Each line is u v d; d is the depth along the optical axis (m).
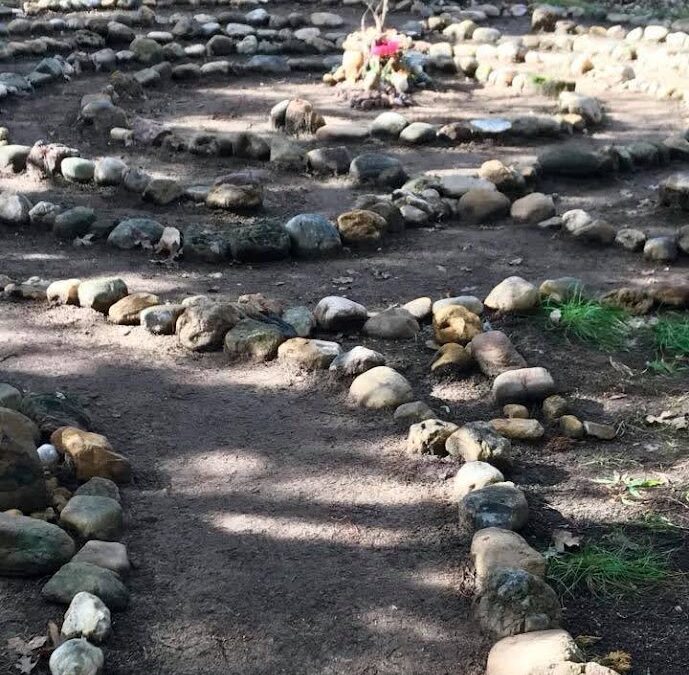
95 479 4.60
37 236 7.71
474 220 8.17
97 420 5.27
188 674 3.64
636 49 13.09
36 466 4.36
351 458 4.99
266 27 14.01
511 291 6.46
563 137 10.30
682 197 8.26
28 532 4.06
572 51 13.43
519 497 4.47
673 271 7.16
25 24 13.12
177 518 4.52
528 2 15.92
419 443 5.00
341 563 4.24
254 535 4.41
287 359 5.86
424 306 6.43
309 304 6.66
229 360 5.92
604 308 6.43
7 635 3.75
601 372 5.82
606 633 3.87
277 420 5.32
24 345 6.03
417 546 4.36
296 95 11.69
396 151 9.89
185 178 9.04
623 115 11.05
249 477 4.84
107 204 8.40
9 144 9.51
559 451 5.08
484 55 13.23
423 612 3.96
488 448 4.87
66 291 6.53
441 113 11.02
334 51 13.23
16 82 11.19
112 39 13.19
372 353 5.71
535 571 4.02
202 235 7.43
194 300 6.30
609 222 8.18
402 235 7.88
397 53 11.55
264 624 3.89
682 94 11.50
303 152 9.28
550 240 7.77
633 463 4.98
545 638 3.65
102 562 4.07
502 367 5.71
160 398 5.51
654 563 4.24
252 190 8.24
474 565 4.14
